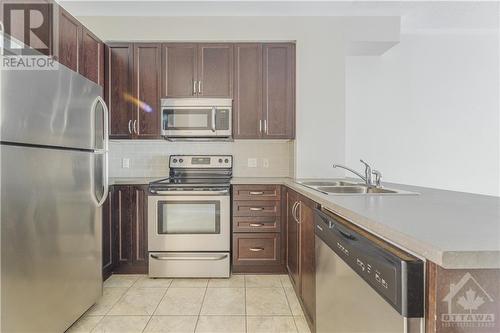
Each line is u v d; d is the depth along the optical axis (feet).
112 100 9.75
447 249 2.02
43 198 5.17
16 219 4.60
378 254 2.66
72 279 6.05
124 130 9.78
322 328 4.49
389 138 11.31
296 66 9.78
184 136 9.64
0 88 4.29
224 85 9.86
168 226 8.98
